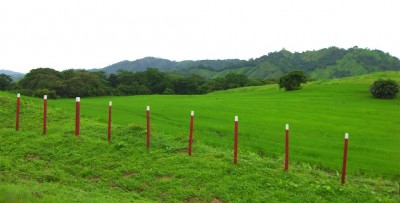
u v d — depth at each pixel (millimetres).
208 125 38031
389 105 62344
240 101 69438
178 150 18562
